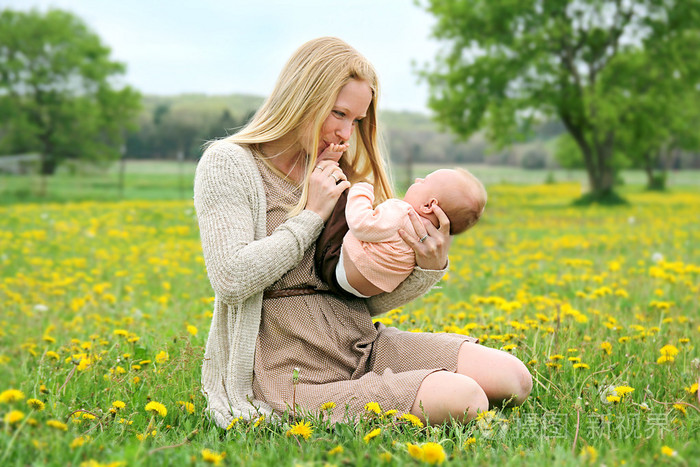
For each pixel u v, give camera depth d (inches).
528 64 1173.1
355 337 102.2
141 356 137.9
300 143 103.3
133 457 71.8
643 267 298.2
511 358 99.7
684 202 1168.8
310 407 94.7
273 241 95.8
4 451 72.7
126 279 298.8
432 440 84.6
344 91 98.7
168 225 593.9
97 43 1835.6
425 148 2304.4
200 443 87.7
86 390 116.3
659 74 1176.2
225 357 102.3
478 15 1168.8
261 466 74.6
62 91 1772.9
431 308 195.3
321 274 100.7
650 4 1155.9
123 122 1857.8
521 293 214.7
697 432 91.1
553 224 679.7
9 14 1776.6
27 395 117.3
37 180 1275.8
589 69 1222.3
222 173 99.6
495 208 992.2
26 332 206.8
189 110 2166.6
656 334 146.2
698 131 1429.6
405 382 93.1
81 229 538.0
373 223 95.4
